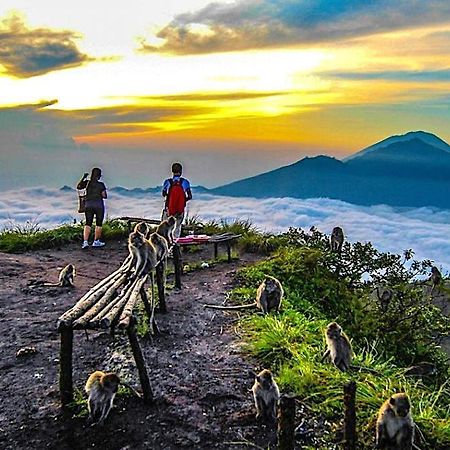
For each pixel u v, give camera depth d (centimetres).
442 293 1313
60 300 1098
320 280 1240
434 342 1191
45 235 1614
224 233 1608
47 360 792
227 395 674
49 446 583
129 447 575
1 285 1195
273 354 784
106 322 605
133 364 748
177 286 1143
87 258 1470
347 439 540
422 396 689
